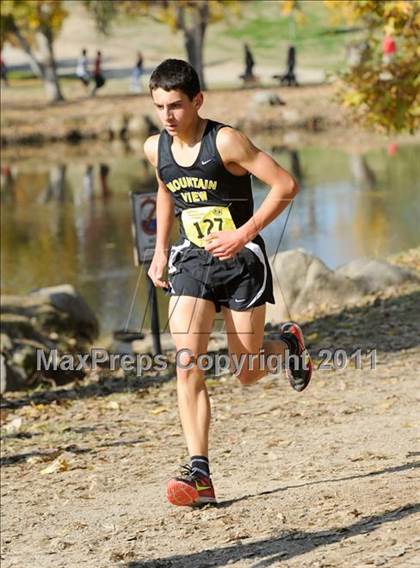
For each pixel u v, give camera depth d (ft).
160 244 44.62
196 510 44.39
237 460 55.57
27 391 84.53
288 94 358.23
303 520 41.14
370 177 235.40
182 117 40.93
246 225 41.47
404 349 82.02
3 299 100.27
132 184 248.11
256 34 470.80
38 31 361.30
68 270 159.94
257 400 70.38
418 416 61.05
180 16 350.23
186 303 42.60
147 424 68.74
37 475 58.59
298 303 103.04
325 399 68.44
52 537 45.73
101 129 339.77
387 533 37.58
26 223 202.18
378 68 125.70
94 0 327.26
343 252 161.38
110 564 39.70
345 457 52.90
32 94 381.81
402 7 118.11
